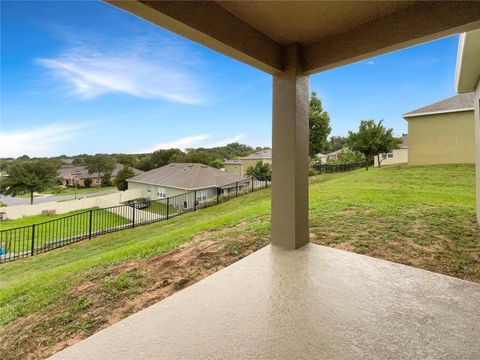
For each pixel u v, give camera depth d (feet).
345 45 8.37
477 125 15.01
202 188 57.21
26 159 73.61
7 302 10.43
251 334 5.23
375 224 14.67
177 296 6.70
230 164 105.19
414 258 10.41
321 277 7.58
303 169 9.82
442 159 39.32
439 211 17.07
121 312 7.97
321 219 16.02
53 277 12.76
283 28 8.17
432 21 6.72
